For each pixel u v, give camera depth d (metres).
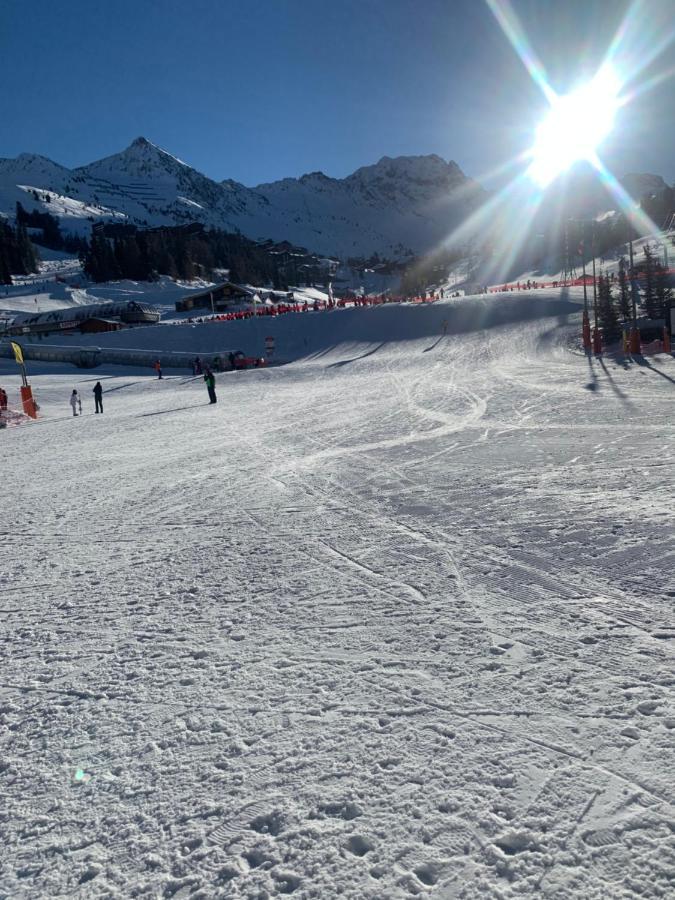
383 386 26.05
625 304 31.66
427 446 11.54
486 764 2.72
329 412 19.17
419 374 29.83
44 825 2.60
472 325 46.25
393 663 3.71
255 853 2.36
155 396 33.38
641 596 4.30
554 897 2.06
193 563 6.12
